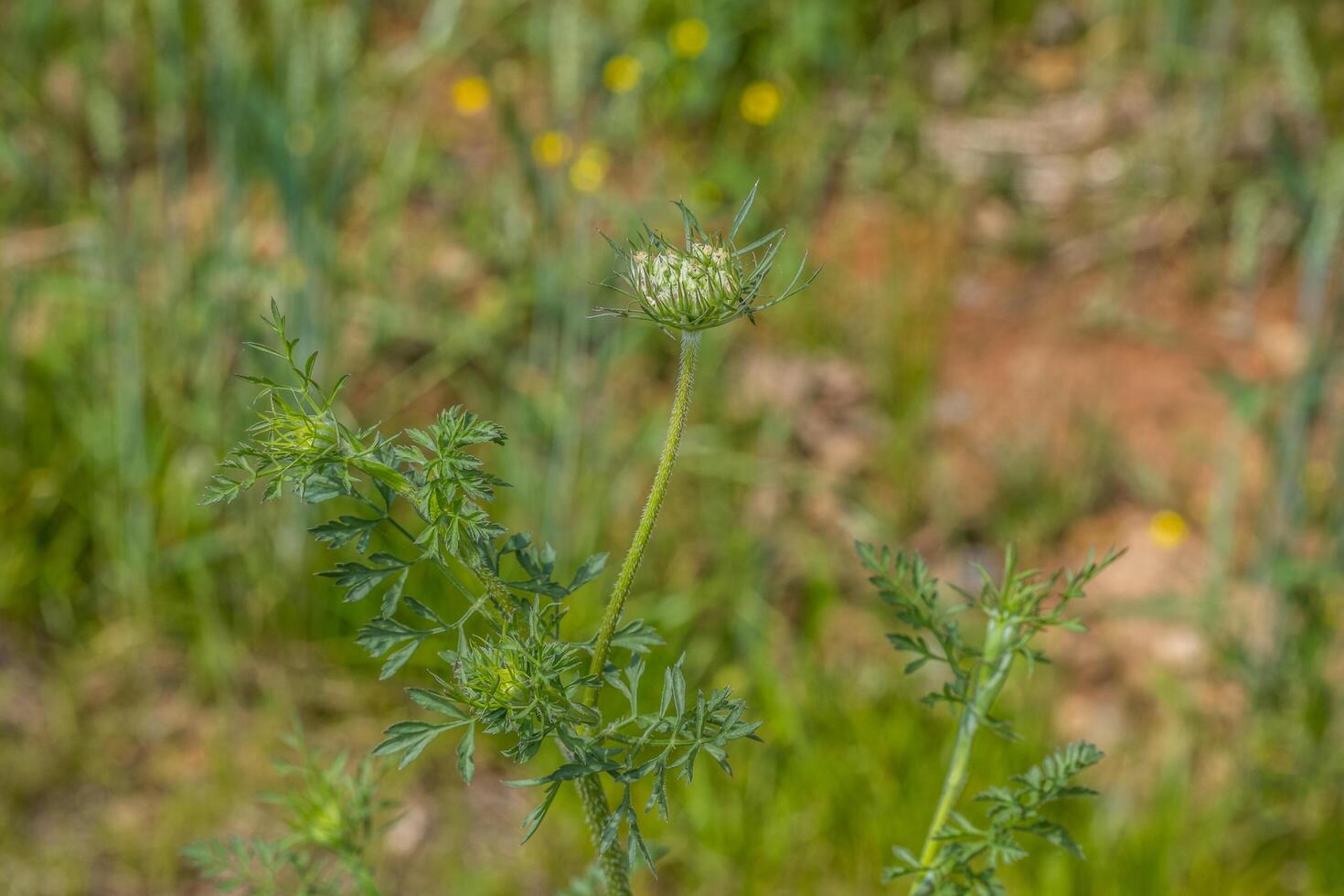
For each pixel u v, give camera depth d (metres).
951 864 1.37
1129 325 4.44
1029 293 4.59
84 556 3.49
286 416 1.16
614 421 3.92
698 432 3.83
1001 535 3.81
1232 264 4.60
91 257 3.77
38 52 4.70
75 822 3.03
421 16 5.27
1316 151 4.74
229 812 3.06
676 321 1.18
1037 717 3.13
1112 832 2.98
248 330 3.58
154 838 3.00
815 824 3.02
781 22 5.05
